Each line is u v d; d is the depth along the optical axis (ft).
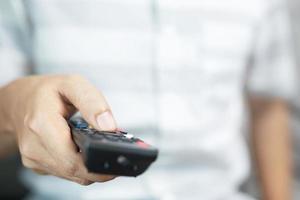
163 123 2.58
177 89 2.62
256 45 3.18
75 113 1.73
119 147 1.20
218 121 2.80
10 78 2.50
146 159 1.22
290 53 3.32
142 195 2.59
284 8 3.26
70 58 2.54
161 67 2.58
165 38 2.59
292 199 3.62
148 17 2.57
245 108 3.46
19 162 3.30
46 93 1.68
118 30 2.55
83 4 2.52
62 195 2.58
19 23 2.55
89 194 2.54
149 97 2.58
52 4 2.51
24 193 3.32
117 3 2.54
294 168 3.97
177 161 2.67
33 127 1.59
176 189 2.67
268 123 3.48
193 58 2.66
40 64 2.56
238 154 3.02
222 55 2.78
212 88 2.77
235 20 2.81
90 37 2.54
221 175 2.84
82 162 1.40
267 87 3.30
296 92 3.59
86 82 1.69
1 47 2.50
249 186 3.60
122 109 2.56
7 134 2.09
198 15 2.67
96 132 1.42
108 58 2.55
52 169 1.67
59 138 1.52
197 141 2.68
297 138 3.84
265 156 3.46
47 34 2.53
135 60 2.56
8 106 1.85
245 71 3.26
